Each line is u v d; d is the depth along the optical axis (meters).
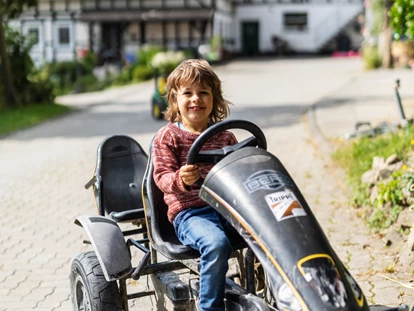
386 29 23.20
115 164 4.41
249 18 42.41
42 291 4.99
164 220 3.61
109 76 29.28
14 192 8.06
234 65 31.23
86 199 7.64
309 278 2.71
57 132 12.95
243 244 3.31
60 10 39.41
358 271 4.93
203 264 3.12
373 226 5.81
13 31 17.69
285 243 2.80
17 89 17.52
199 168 3.38
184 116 3.47
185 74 3.42
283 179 3.03
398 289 4.57
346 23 41.72
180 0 38.25
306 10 41.88
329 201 6.95
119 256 3.50
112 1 38.97
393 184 5.68
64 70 30.16
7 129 13.33
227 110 3.63
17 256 5.77
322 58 36.59
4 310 4.66
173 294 3.54
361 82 18.73
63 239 6.22
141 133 12.34
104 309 3.55
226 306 3.18
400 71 22.02
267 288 3.47
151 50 31.09
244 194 2.98
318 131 10.95
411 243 5.00
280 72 25.86
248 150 3.16
